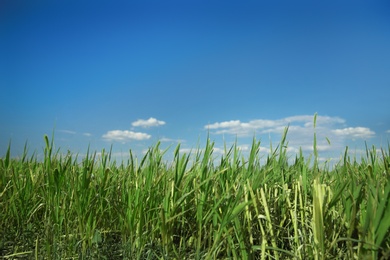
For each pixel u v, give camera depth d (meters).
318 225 1.87
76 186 3.06
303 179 2.34
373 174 2.19
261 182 2.65
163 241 2.49
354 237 1.96
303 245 2.09
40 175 3.50
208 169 3.04
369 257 1.65
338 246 2.13
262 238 2.14
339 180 2.41
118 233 3.04
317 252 1.92
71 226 2.99
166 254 2.45
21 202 3.36
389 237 1.79
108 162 3.42
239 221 2.29
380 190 1.88
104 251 2.63
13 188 3.47
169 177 3.16
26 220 3.29
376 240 1.64
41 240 2.82
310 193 2.53
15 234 3.08
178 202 2.61
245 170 2.83
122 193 2.99
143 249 2.55
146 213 2.82
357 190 1.87
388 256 1.60
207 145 2.92
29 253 2.69
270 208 2.51
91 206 2.86
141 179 3.01
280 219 2.49
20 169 4.01
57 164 3.25
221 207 2.52
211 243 2.59
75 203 2.94
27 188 3.48
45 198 3.23
